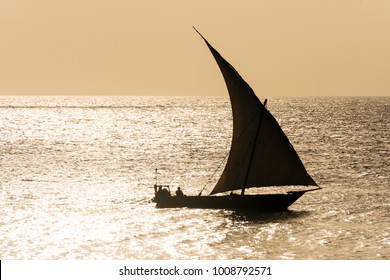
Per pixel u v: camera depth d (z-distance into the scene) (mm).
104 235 150375
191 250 138625
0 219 166000
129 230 154875
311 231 152875
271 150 173875
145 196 199000
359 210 175750
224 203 176125
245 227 157250
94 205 184125
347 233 151000
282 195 173875
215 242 144500
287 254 135125
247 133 176125
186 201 178625
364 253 134875
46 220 165125
